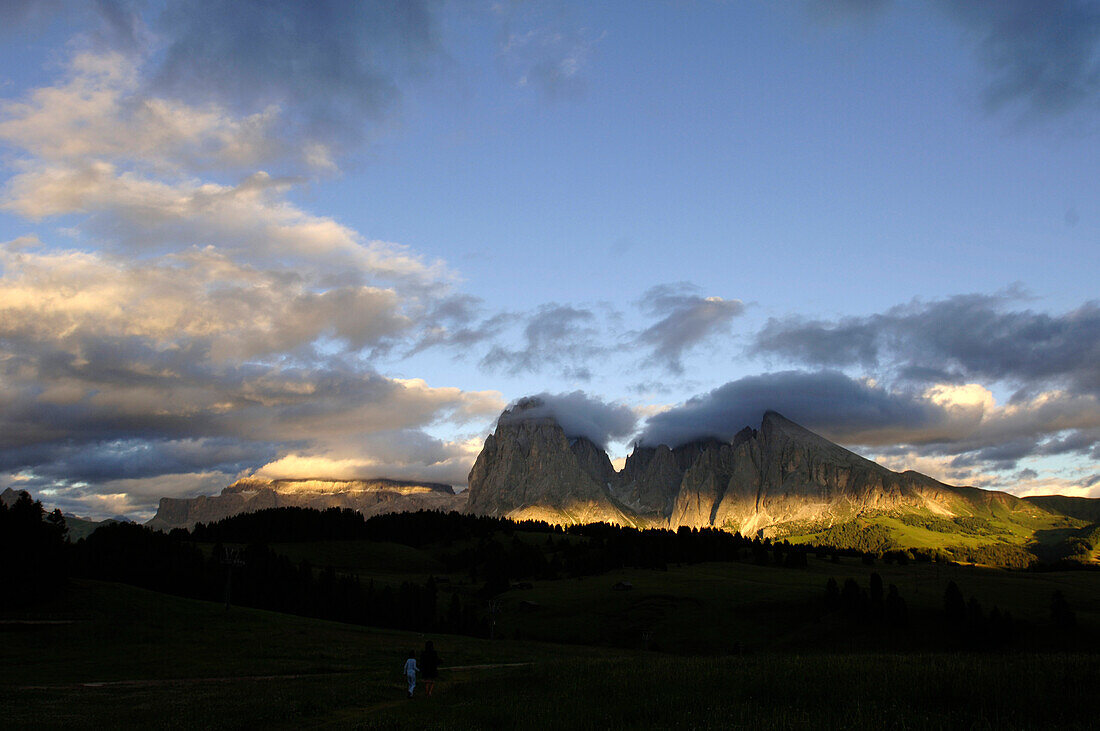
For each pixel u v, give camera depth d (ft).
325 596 532.32
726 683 121.29
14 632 297.12
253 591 518.78
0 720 123.75
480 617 633.20
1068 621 465.88
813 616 540.11
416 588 603.67
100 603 353.31
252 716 122.11
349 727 106.52
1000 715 91.61
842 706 100.94
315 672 232.12
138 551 538.88
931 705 99.19
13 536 346.13
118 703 150.51
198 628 335.06
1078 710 92.38
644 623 573.33
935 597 577.43
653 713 102.94
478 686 147.33
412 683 149.48
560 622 600.39
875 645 476.95
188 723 116.67
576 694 123.75
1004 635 456.86
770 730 87.51
